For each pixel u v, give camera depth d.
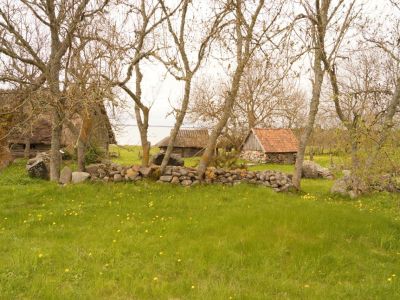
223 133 33.34
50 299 6.86
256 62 17.36
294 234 10.26
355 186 17.62
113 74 14.41
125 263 8.59
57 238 10.44
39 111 15.75
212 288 7.39
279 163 52.53
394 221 12.07
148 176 17.16
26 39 18.30
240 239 9.88
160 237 10.31
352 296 7.29
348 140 13.45
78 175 16.89
